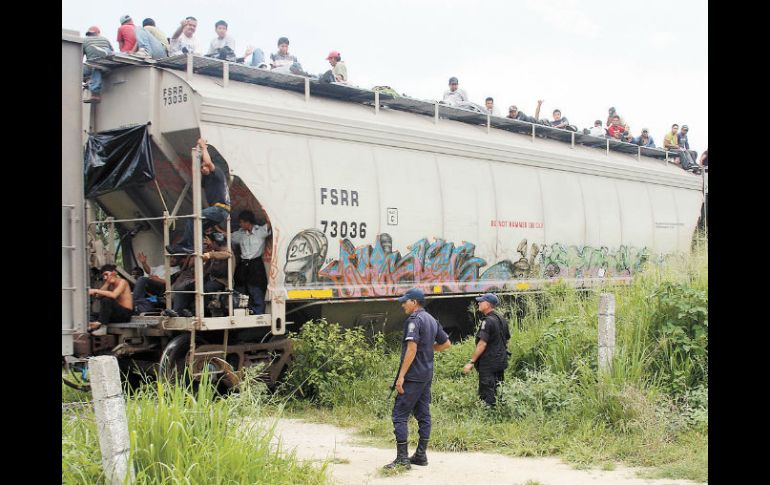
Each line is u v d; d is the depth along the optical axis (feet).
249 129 35.65
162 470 17.43
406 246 42.52
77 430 19.17
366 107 44.24
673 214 65.92
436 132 45.73
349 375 35.01
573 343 32.99
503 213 49.24
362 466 24.04
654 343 31.58
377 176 41.24
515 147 51.29
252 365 34.04
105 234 39.40
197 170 32.68
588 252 56.18
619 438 25.68
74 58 30.17
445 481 22.18
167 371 31.65
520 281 49.44
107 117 36.06
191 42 43.80
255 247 35.42
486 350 29.76
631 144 64.69
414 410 24.43
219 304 33.81
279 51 46.50
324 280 38.06
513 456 25.25
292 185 36.78
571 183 55.67
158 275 38.50
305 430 29.99
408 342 23.76
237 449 18.98
